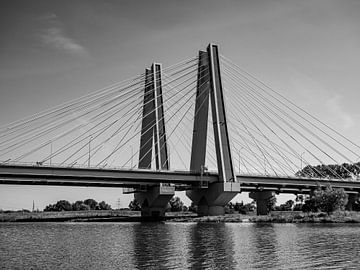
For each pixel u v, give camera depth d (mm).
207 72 130250
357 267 37250
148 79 138625
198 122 130125
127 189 158375
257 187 145500
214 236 66562
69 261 42000
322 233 69312
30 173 106562
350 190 152500
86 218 155750
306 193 162625
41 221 151250
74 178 114750
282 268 37000
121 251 49062
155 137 136375
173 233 74188
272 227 86688
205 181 127500
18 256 45844
